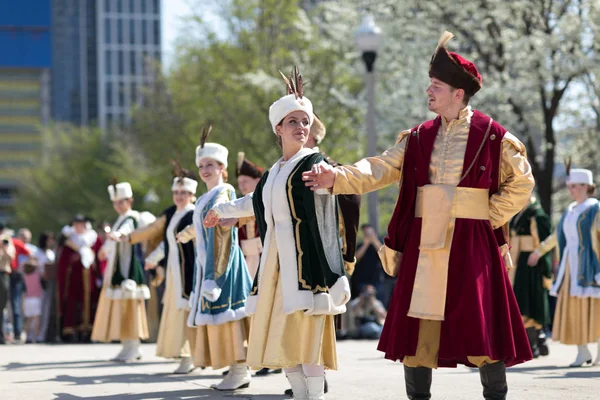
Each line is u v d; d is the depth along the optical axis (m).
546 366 13.62
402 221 7.27
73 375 12.41
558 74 29.16
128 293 15.23
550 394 9.60
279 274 7.79
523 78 29.97
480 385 10.42
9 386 10.96
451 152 7.12
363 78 34.50
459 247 6.97
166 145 44.06
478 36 31.16
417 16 31.52
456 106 7.22
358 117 35.44
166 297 12.62
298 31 37.84
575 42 29.47
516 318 7.05
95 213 71.94
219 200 10.91
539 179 31.02
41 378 11.98
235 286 10.52
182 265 12.48
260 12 38.44
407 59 32.47
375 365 13.45
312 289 7.66
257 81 35.44
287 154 8.06
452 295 6.89
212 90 39.09
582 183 14.27
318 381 8.01
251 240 12.63
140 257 15.65
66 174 81.38
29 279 24.47
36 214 84.69
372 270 21.92
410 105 31.45
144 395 9.91
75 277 22.31
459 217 7.02
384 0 32.38
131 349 15.39
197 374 12.39
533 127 32.53
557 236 14.49
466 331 6.79
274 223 7.89
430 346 6.93
